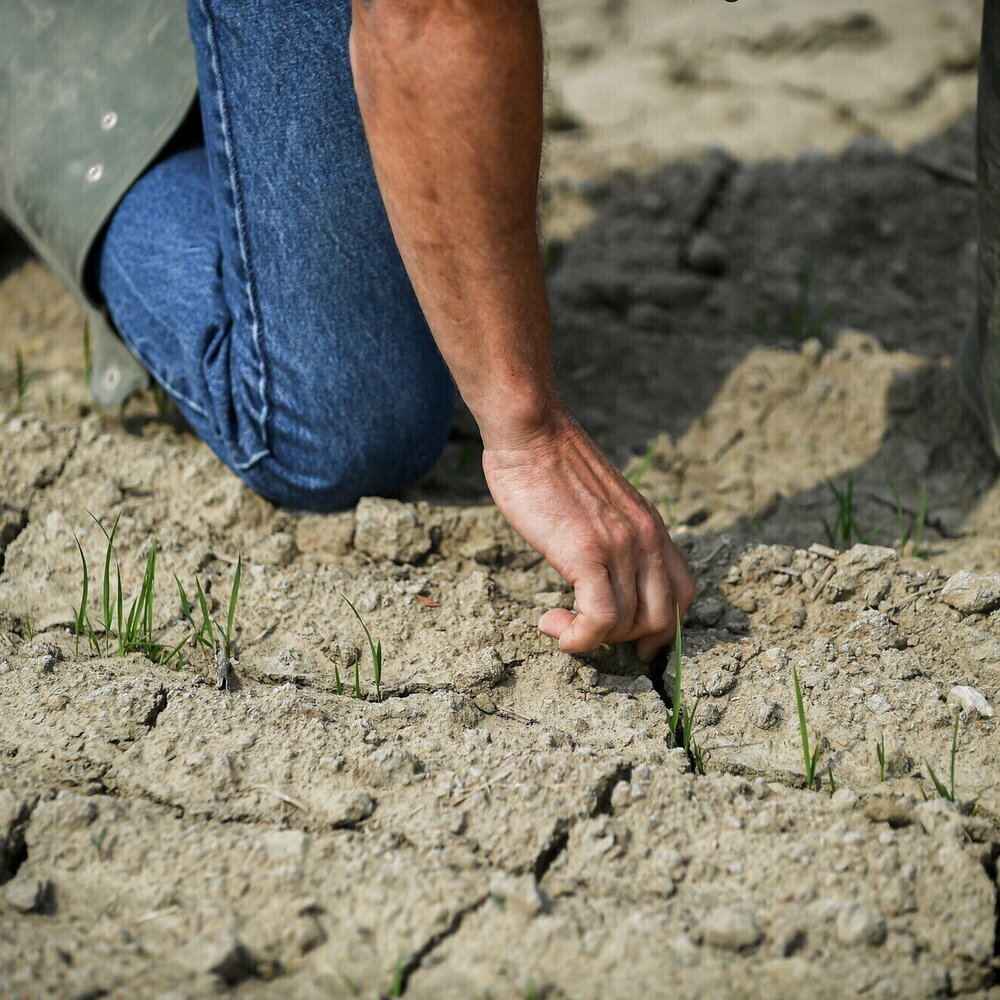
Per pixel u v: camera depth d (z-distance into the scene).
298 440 2.79
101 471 3.03
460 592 2.67
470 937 1.91
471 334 2.18
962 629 2.58
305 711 2.32
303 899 1.94
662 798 2.15
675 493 3.16
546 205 4.30
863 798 2.21
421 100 1.91
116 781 2.18
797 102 5.02
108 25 2.94
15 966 1.79
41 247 3.09
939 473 3.23
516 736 2.31
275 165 2.54
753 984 1.85
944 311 3.88
